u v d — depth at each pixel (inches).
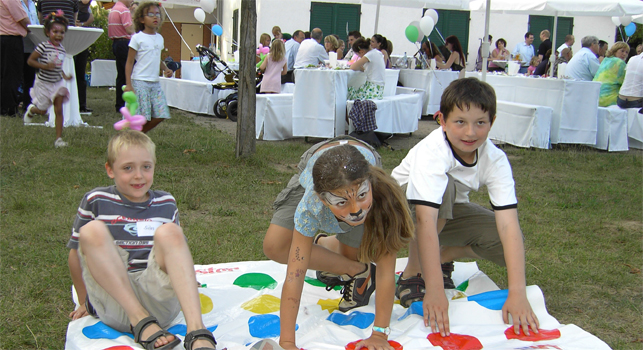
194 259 120.5
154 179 181.5
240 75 216.8
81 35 266.7
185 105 393.7
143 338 71.2
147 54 226.5
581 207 173.2
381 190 76.2
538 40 640.4
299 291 78.4
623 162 251.8
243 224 143.5
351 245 95.9
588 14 359.3
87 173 182.1
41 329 86.8
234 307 96.0
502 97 325.7
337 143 88.9
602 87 327.6
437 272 85.0
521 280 86.4
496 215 91.5
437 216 88.3
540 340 79.0
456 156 90.3
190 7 729.6
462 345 77.3
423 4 380.8
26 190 160.4
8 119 281.0
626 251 133.8
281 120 286.2
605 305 103.7
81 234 73.7
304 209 77.1
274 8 564.7
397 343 78.4
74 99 280.5
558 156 261.6
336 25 583.2
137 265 82.3
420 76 414.3
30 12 307.4
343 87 276.8
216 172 195.8
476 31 624.4
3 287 99.5
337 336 83.0
